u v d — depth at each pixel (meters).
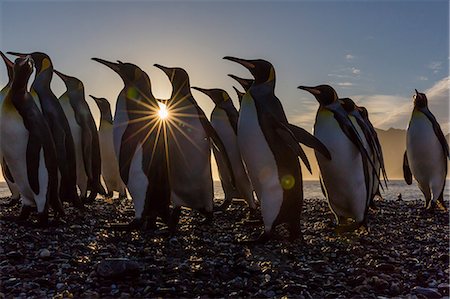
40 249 5.89
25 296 4.46
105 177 11.12
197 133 7.12
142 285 4.82
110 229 6.88
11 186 9.12
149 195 6.77
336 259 6.03
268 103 6.52
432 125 10.10
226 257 5.84
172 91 7.34
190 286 4.84
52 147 7.14
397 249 6.69
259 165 6.42
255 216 8.34
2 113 6.94
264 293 4.76
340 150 7.17
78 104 9.41
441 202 10.47
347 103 8.48
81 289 4.67
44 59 8.59
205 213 7.49
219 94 8.58
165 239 6.57
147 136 6.78
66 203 9.59
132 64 7.10
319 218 9.09
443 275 5.55
